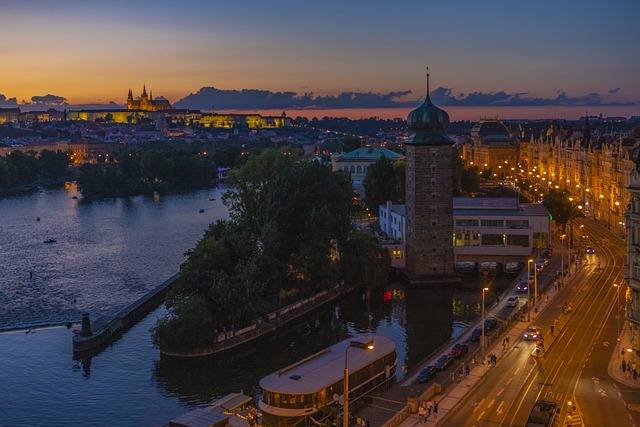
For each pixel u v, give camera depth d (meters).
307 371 120.62
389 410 116.50
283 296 186.88
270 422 113.50
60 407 128.50
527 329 155.88
